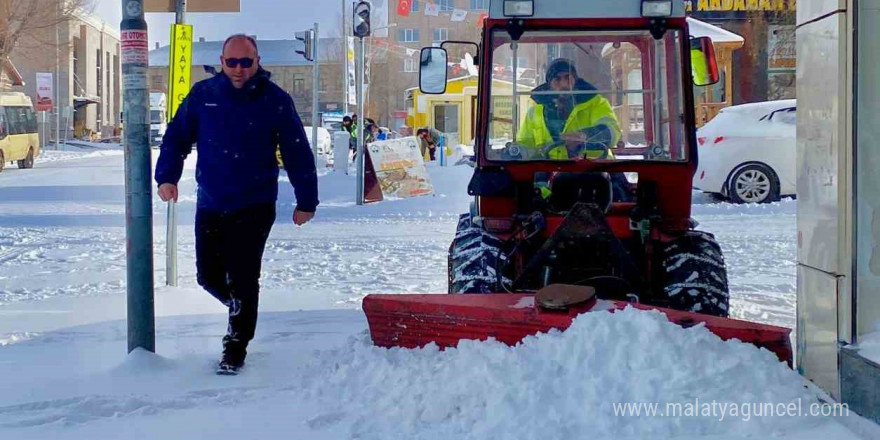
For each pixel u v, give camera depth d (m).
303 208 5.87
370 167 18.59
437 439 4.26
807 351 4.87
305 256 11.21
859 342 4.47
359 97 18.03
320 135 42.94
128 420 4.75
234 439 4.44
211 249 5.77
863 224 4.50
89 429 4.64
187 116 5.73
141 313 5.77
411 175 18.95
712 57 6.52
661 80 6.35
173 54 8.37
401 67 65.56
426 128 29.53
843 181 4.51
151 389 5.27
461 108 32.09
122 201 19.42
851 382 4.39
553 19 6.34
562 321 4.91
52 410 4.89
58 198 20.28
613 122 6.39
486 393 4.52
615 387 4.41
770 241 12.09
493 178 6.34
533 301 5.18
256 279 5.73
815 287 4.77
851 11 4.48
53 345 6.46
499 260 5.75
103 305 8.03
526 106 6.42
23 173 31.34
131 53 5.65
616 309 4.88
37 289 9.00
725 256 10.89
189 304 7.97
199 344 6.43
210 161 5.65
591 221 5.59
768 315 7.60
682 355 4.50
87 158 44.78
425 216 15.80
